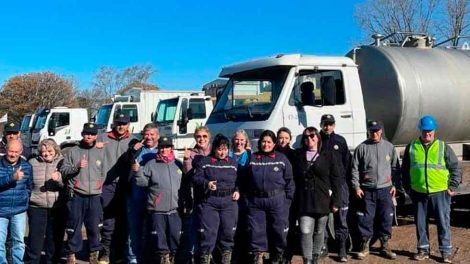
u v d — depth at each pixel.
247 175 6.29
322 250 6.89
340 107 8.12
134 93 21.69
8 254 6.37
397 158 7.49
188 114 16.73
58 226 6.83
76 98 64.75
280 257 6.35
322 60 8.09
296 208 6.56
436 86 8.61
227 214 6.21
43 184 6.56
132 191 6.73
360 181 7.32
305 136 6.42
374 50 8.81
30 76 60.94
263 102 7.93
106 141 6.94
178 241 6.42
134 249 6.75
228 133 8.12
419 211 7.27
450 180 7.19
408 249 7.77
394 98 8.42
